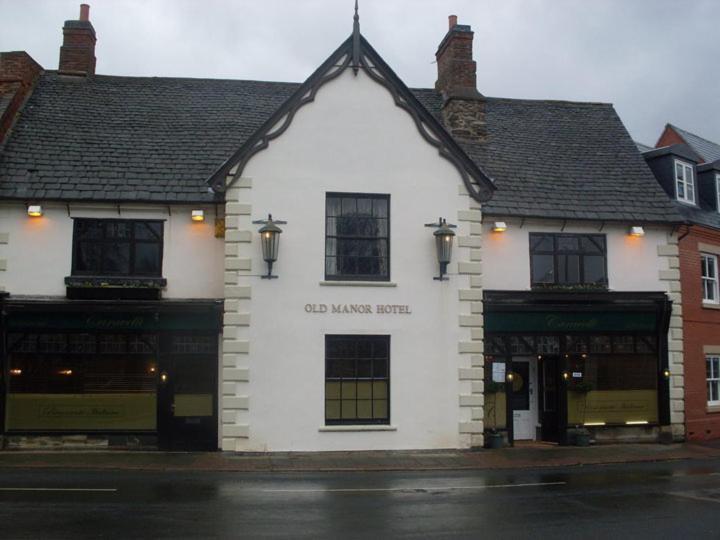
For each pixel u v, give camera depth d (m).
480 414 15.92
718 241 20.19
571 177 19.02
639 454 15.87
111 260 16.08
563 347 17.47
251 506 9.96
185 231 16.25
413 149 16.30
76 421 15.59
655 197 18.69
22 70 18.39
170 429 15.65
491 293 16.89
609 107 22.19
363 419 15.62
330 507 9.97
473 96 19.64
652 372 17.92
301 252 15.61
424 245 16.09
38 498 10.39
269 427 15.12
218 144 17.89
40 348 15.63
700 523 9.12
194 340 15.97
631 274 18.03
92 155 16.92
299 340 15.40
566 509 9.96
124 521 8.94
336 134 16.05
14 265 15.70
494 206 17.31
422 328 15.88
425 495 10.98
